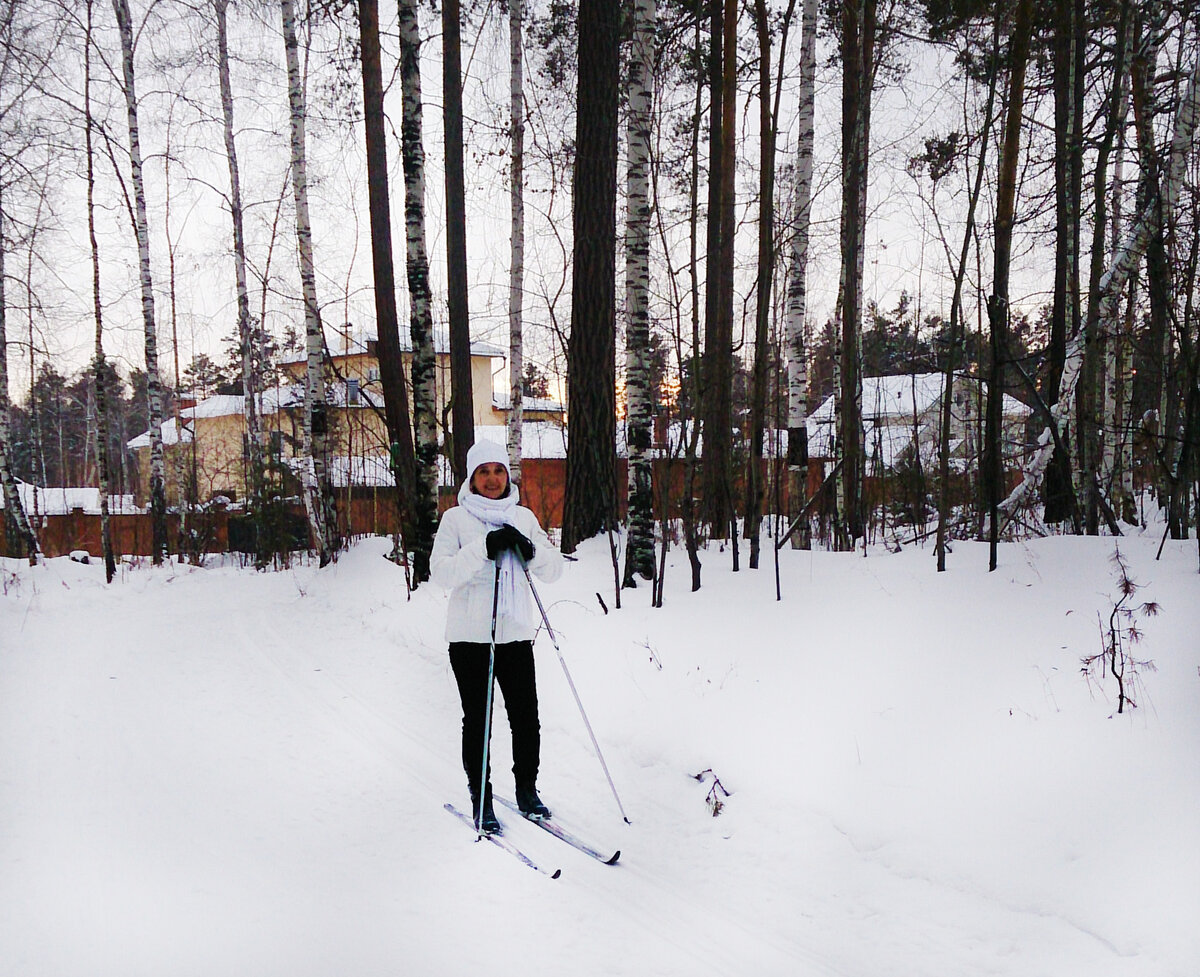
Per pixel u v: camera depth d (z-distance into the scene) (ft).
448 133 35.60
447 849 11.73
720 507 31.94
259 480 59.67
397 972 8.57
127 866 10.70
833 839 11.14
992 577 17.10
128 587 44.32
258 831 12.12
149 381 59.72
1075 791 10.29
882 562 20.49
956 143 25.09
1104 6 30.40
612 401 30.78
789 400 33.55
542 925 9.65
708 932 9.51
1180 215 21.13
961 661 13.93
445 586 13.01
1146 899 8.63
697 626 18.24
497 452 13.76
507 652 13.05
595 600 22.27
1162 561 16.38
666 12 37.55
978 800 10.75
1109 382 39.22
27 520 53.47
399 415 35.73
